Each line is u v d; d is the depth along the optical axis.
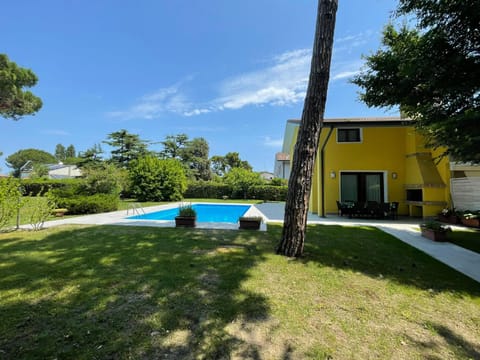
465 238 6.14
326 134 11.37
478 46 5.50
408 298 2.91
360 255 4.61
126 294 2.84
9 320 2.28
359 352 1.95
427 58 5.83
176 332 2.14
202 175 34.53
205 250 4.71
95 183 14.34
